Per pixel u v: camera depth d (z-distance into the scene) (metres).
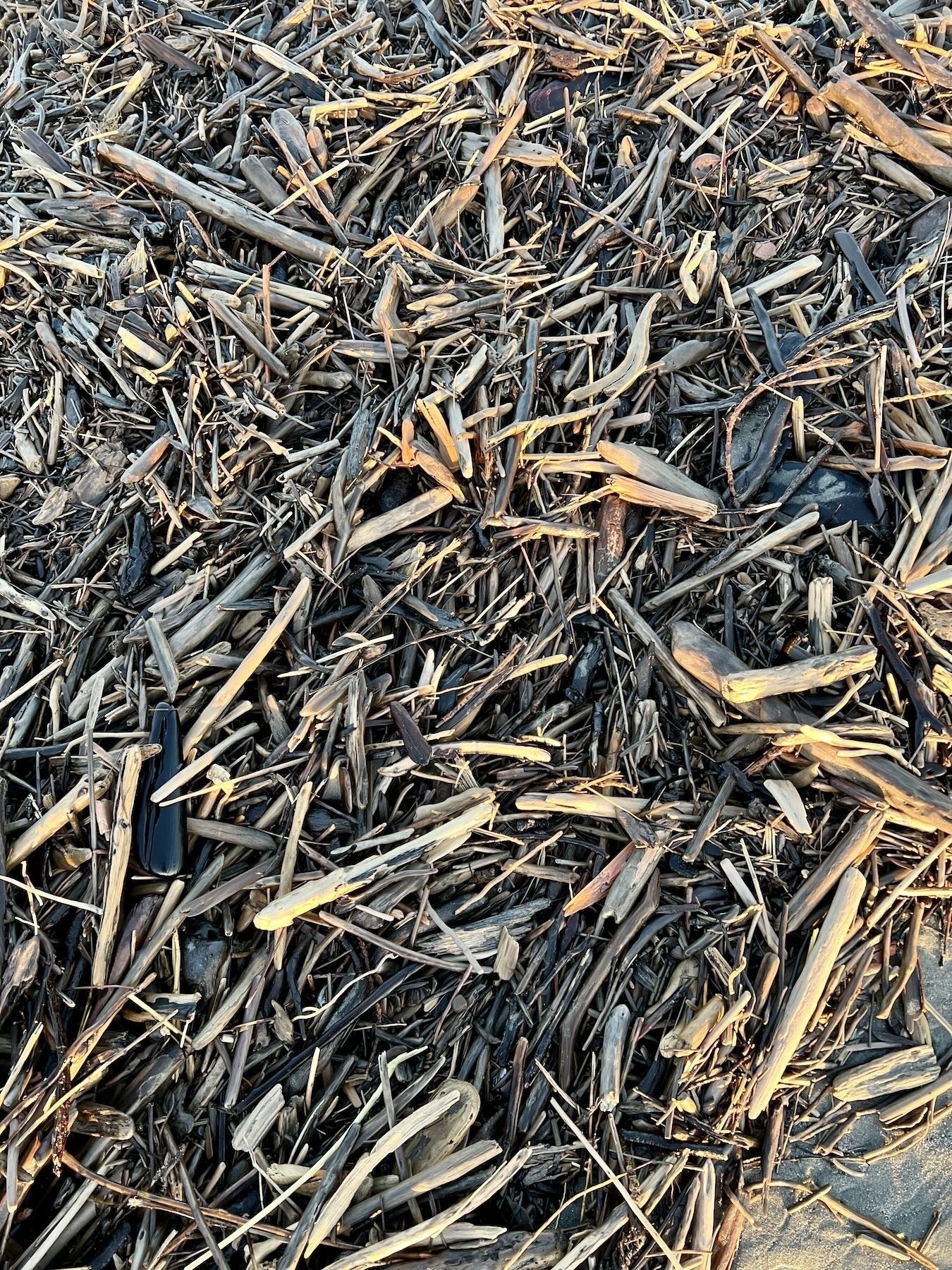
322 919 1.19
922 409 1.44
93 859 1.17
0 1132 1.07
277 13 1.79
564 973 1.24
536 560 1.38
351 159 1.60
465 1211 1.11
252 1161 1.13
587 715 1.33
